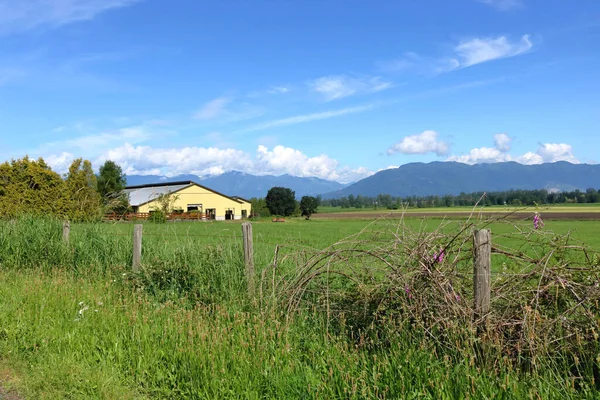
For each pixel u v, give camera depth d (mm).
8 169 27766
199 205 82688
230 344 5875
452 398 4207
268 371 5121
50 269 11727
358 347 5508
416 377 4559
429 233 5969
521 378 4531
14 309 7629
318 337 5930
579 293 5094
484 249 5121
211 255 8789
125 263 10773
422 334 5270
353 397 4426
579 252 5820
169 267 8922
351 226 58969
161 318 7023
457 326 5012
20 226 13180
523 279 5336
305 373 4934
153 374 5430
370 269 6414
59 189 28188
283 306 6824
